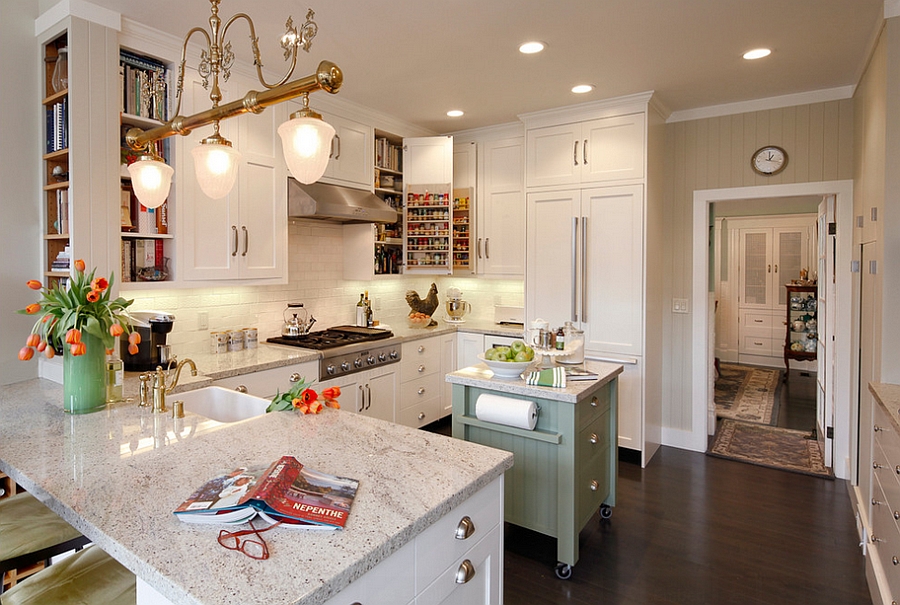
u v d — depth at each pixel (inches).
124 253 108.3
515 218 181.9
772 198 158.4
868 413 109.0
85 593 51.3
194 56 115.4
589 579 96.4
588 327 159.6
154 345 104.0
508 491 105.3
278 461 51.8
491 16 102.7
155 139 75.9
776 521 118.5
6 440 64.4
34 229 102.8
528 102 156.6
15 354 100.7
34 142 102.6
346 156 156.0
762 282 311.9
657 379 166.1
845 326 142.3
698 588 93.6
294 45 58.7
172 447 62.1
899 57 95.5
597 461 110.1
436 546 48.6
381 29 107.8
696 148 163.5
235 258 125.2
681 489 136.3
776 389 252.7
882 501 88.7
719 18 103.7
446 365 181.9
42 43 101.7
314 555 39.1
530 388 98.3
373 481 52.5
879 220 102.2
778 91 146.6
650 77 135.5
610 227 155.4
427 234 178.7
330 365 134.0
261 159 130.6
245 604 33.4
